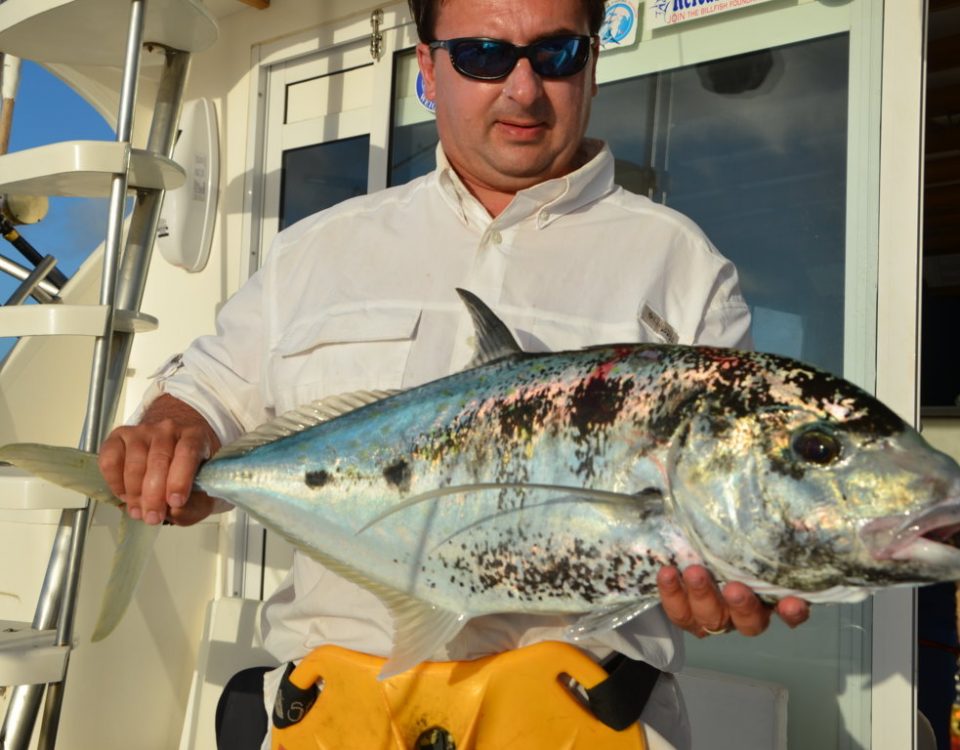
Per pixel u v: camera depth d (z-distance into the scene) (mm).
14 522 3445
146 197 3146
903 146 2828
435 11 2002
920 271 2793
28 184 2965
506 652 1675
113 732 3557
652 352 1529
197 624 3928
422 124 3943
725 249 3186
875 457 1351
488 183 1981
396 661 1617
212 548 4008
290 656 1920
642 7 3398
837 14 2980
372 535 1680
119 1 3012
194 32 3244
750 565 1405
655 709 1744
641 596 1480
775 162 3096
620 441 1488
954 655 3311
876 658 2764
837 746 2809
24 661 2416
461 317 1893
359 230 2064
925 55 2818
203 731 3654
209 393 2035
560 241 1904
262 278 2148
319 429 1771
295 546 1773
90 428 2576
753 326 3113
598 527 1482
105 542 3467
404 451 1666
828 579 1377
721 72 3229
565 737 1644
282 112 4383
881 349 2832
